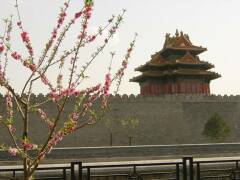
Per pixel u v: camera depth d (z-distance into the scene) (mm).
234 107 59031
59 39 8984
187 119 55844
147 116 53219
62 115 47094
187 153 31688
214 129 53656
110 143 50000
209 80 67812
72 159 27922
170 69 65625
